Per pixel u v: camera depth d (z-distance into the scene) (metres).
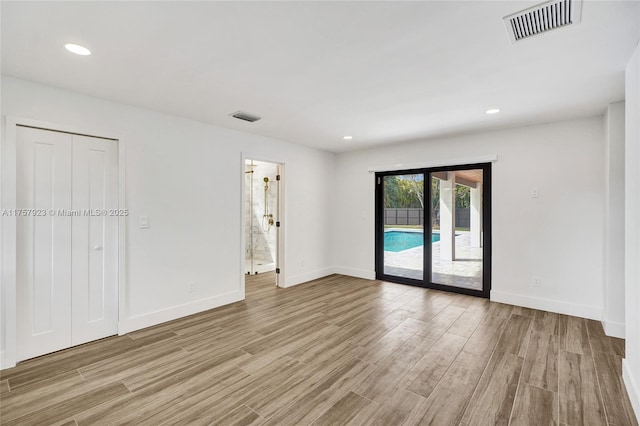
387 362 2.48
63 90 2.69
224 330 3.15
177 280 3.51
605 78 2.45
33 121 2.53
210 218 3.83
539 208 3.73
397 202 5.12
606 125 3.12
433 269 4.75
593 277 3.40
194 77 2.47
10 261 2.40
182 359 2.54
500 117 3.48
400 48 2.02
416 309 3.77
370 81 2.54
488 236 4.14
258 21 1.72
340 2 1.55
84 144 2.85
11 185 2.40
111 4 1.56
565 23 1.72
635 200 1.99
